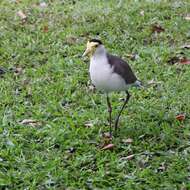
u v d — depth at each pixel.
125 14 17.39
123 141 10.95
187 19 16.98
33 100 12.71
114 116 11.91
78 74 13.87
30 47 15.23
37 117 11.94
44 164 10.22
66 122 11.66
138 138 11.09
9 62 14.55
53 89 13.12
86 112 12.07
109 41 15.62
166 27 16.50
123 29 16.44
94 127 11.45
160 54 14.78
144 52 14.84
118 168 10.11
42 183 9.76
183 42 15.60
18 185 9.73
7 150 10.66
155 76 13.70
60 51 15.09
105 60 10.39
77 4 18.70
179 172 10.01
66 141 10.95
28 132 11.33
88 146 10.84
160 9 17.91
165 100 12.51
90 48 10.34
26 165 10.28
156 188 9.61
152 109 12.13
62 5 18.75
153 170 10.12
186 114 11.99
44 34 16.12
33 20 17.38
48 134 11.26
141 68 14.08
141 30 16.41
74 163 10.26
